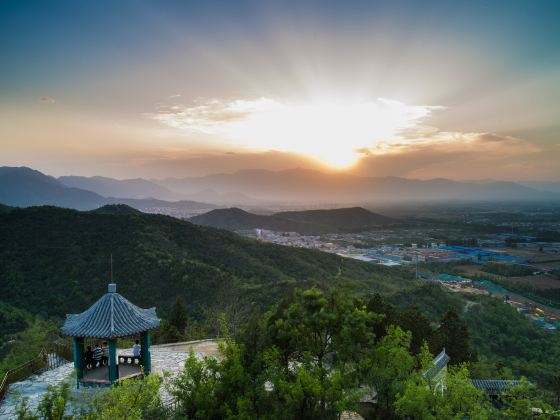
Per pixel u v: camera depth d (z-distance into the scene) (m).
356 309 20.83
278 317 22.11
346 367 21.05
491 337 71.00
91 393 21.58
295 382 18.11
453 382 22.00
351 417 22.05
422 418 18.66
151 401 16.75
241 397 17.17
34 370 25.95
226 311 50.12
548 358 63.56
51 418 15.88
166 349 31.66
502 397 23.06
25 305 62.47
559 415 21.27
